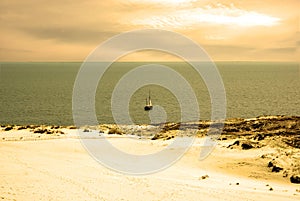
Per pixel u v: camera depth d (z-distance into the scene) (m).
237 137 44.09
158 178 25.88
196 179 26.55
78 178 24.11
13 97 157.50
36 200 18.53
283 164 31.91
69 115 106.06
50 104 132.62
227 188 23.45
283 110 115.75
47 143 39.94
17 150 35.16
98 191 21.02
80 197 19.59
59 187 21.52
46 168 26.97
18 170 25.77
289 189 25.34
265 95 161.88
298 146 38.25
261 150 37.19
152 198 20.08
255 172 30.66
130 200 19.52
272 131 45.84
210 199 20.16
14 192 19.73
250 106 126.19
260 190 23.72
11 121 95.69
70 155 33.97
